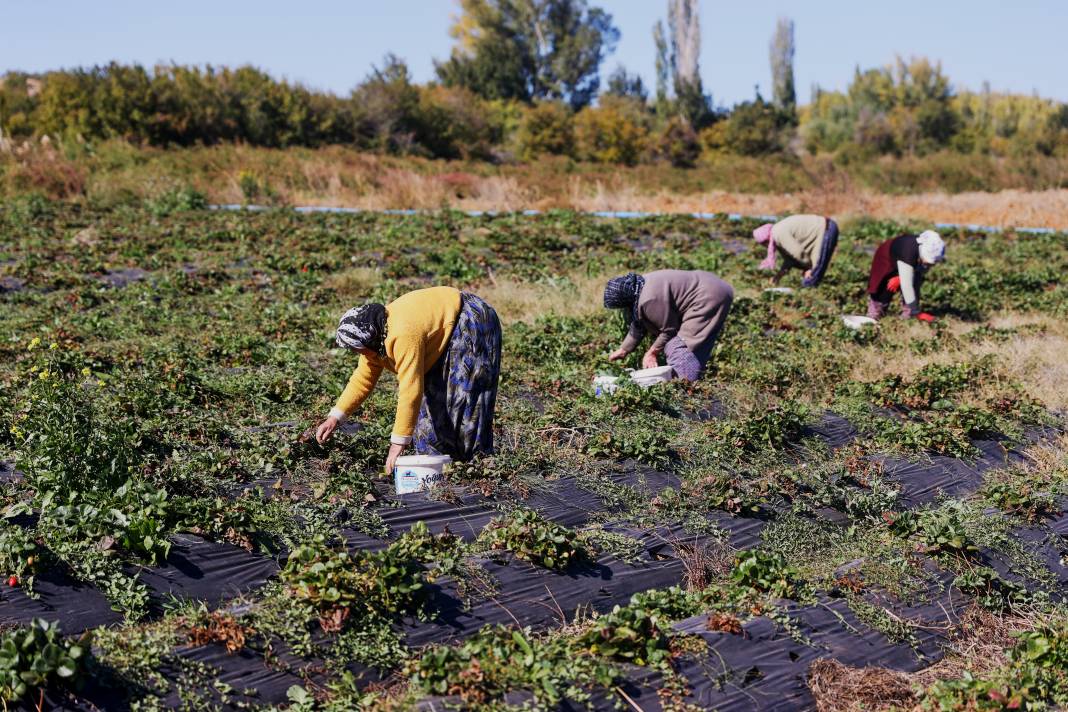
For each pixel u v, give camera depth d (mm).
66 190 21719
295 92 34969
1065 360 9281
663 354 8172
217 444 6023
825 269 11656
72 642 3846
